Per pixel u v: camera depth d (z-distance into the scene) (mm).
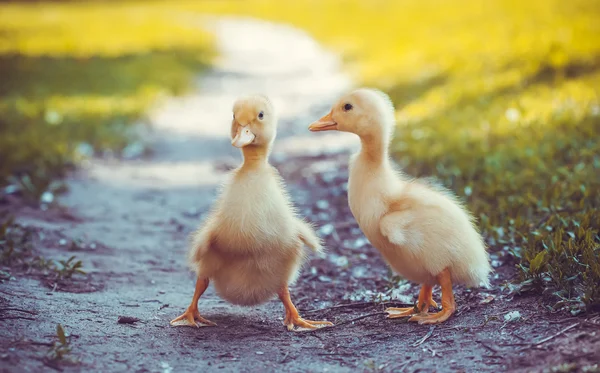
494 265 1366
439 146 1859
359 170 1279
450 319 1250
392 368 1159
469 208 1514
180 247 1555
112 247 1529
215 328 1264
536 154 1686
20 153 1905
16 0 11133
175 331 1249
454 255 1241
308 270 1452
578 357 1123
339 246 1535
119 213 1693
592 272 1237
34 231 1541
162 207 1749
